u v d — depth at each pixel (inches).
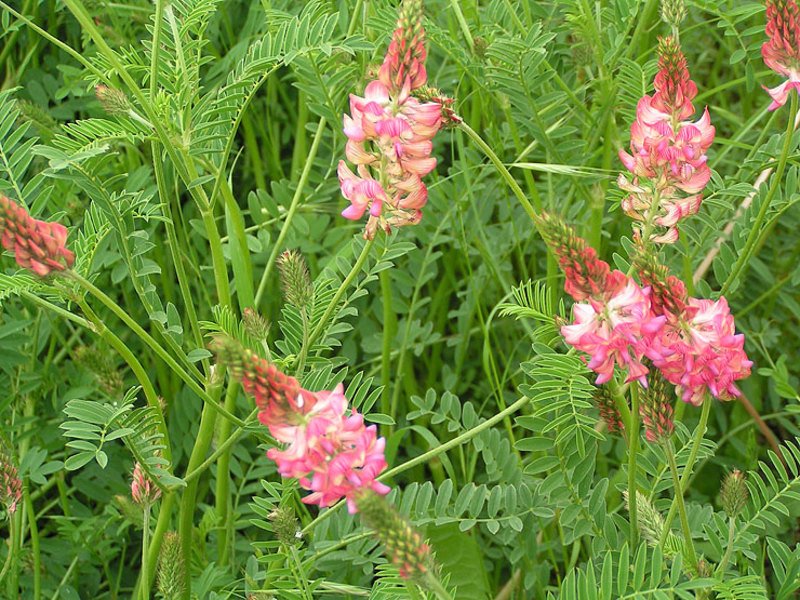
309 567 17.7
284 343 17.9
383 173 15.3
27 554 20.8
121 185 22.5
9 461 17.5
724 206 18.4
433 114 14.9
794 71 15.8
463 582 18.9
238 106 17.9
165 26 18.4
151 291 17.1
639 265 13.9
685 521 15.3
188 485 17.9
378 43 19.6
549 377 17.1
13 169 17.6
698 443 15.1
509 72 19.7
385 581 15.2
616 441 22.5
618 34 20.3
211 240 17.8
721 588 14.8
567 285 13.7
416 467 22.4
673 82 15.1
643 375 14.0
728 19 20.1
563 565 21.0
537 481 19.6
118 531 20.8
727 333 14.0
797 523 20.6
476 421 20.0
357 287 18.4
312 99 22.0
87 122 16.8
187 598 18.2
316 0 18.0
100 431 16.0
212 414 17.8
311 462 13.0
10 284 15.8
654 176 15.4
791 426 22.1
